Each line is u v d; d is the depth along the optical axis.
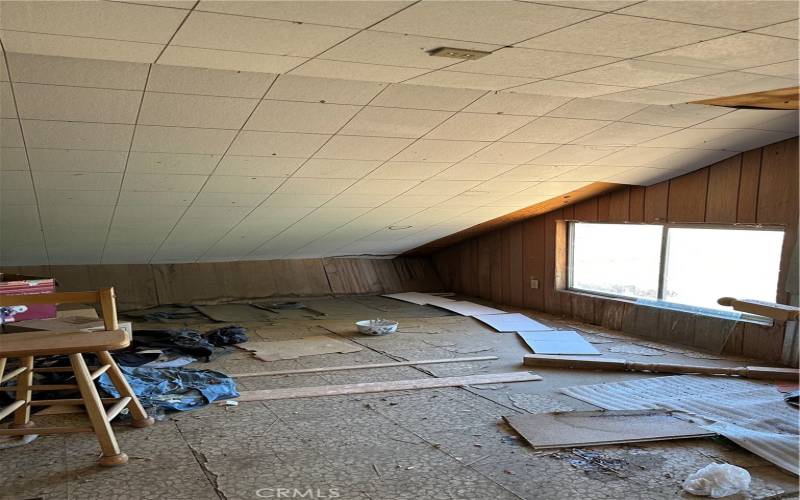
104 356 2.82
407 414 3.16
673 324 5.16
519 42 2.15
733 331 4.67
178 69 2.54
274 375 3.93
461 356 4.54
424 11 1.83
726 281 4.89
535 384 3.78
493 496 2.21
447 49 2.23
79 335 2.56
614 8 1.81
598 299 5.99
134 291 6.55
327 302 7.31
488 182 4.93
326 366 4.18
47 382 3.36
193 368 4.08
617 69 2.55
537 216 6.76
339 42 2.14
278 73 2.60
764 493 2.23
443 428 2.94
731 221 4.71
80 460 2.50
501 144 3.95
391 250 7.96
